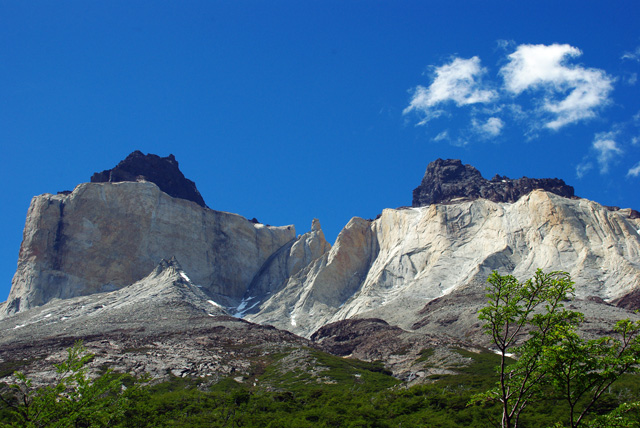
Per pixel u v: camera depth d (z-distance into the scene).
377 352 149.62
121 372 122.12
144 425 72.44
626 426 41.84
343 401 102.00
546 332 46.81
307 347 149.88
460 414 88.19
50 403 50.47
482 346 144.75
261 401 101.81
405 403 98.12
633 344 43.69
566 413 82.62
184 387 115.75
